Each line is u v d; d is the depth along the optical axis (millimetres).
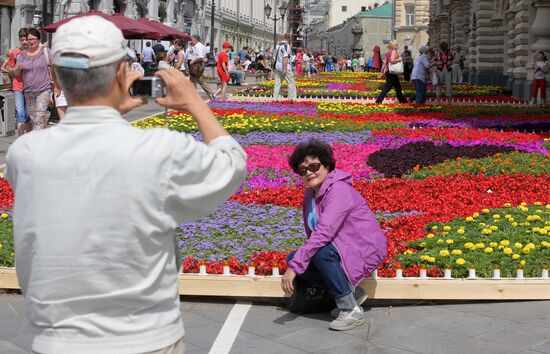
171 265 3148
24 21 44094
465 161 13906
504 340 6117
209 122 3355
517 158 14273
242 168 3277
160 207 3053
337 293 6473
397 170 13531
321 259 6500
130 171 3008
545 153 15391
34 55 14609
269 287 7070
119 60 3152
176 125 19516
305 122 20141
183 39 33219
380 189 11930
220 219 9750
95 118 3125
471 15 50094
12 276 7387
